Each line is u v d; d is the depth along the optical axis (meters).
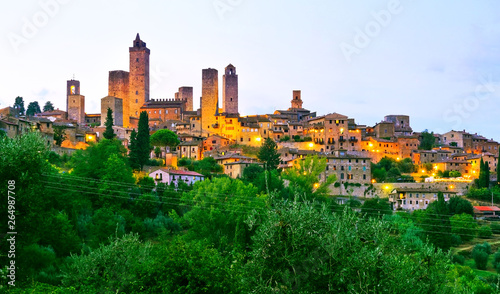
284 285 46.75
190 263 55.38
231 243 95.44
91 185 120.88
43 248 77.50
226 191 119.81
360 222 49.62
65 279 63.38
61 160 169.50
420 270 46.00
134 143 177.00
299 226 47.75
